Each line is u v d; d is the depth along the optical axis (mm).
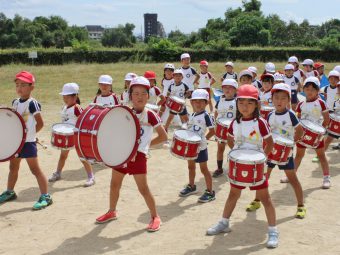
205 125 6781
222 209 6465
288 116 6191
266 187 5238
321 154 7348
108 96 8602
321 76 14547
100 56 36031
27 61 33781
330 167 8633
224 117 7930
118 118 5164
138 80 5578
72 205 6660
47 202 6590
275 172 8289
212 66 31312
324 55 36938
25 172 8336
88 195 7105
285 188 7383
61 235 5621
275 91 6180
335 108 8883
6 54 33188
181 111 10391
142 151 5578
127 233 5664
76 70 27844
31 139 6469
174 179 7961
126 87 10461
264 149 5406
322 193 7125
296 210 6398
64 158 7879
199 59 36688
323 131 6863
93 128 4949
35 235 5629
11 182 6840
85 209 6496
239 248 5199
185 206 6613
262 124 5293
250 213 6293
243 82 8711
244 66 31016
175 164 8914
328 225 5863
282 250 5133
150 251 5148
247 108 5238
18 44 93062
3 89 20000
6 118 6172
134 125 5344
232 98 7930
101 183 7715
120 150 5223
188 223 5965
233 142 5582
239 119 5406
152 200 5719
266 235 5555
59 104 16062
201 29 53219
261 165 4996
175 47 36531
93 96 18344
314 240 5402
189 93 11375
